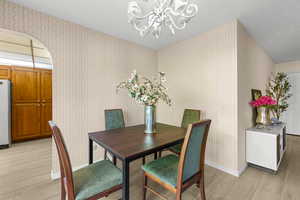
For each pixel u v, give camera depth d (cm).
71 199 106
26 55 335
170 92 314
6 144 314
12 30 171
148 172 143
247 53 245
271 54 365
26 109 356
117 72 273
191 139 122
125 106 286
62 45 209
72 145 220
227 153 219
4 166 234
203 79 251
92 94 240
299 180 198
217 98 231
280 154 240
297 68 417
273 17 203
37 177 204
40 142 353
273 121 288
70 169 106
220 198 164
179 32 249
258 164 224
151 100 181
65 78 212
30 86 361
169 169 140
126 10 189
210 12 191
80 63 226
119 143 145
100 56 249
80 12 193
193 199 163
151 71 336
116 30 245
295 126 421
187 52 280
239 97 213
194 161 134
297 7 180
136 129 204
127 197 116
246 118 239
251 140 231
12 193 171
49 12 192
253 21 214
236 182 195
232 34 211
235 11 189
